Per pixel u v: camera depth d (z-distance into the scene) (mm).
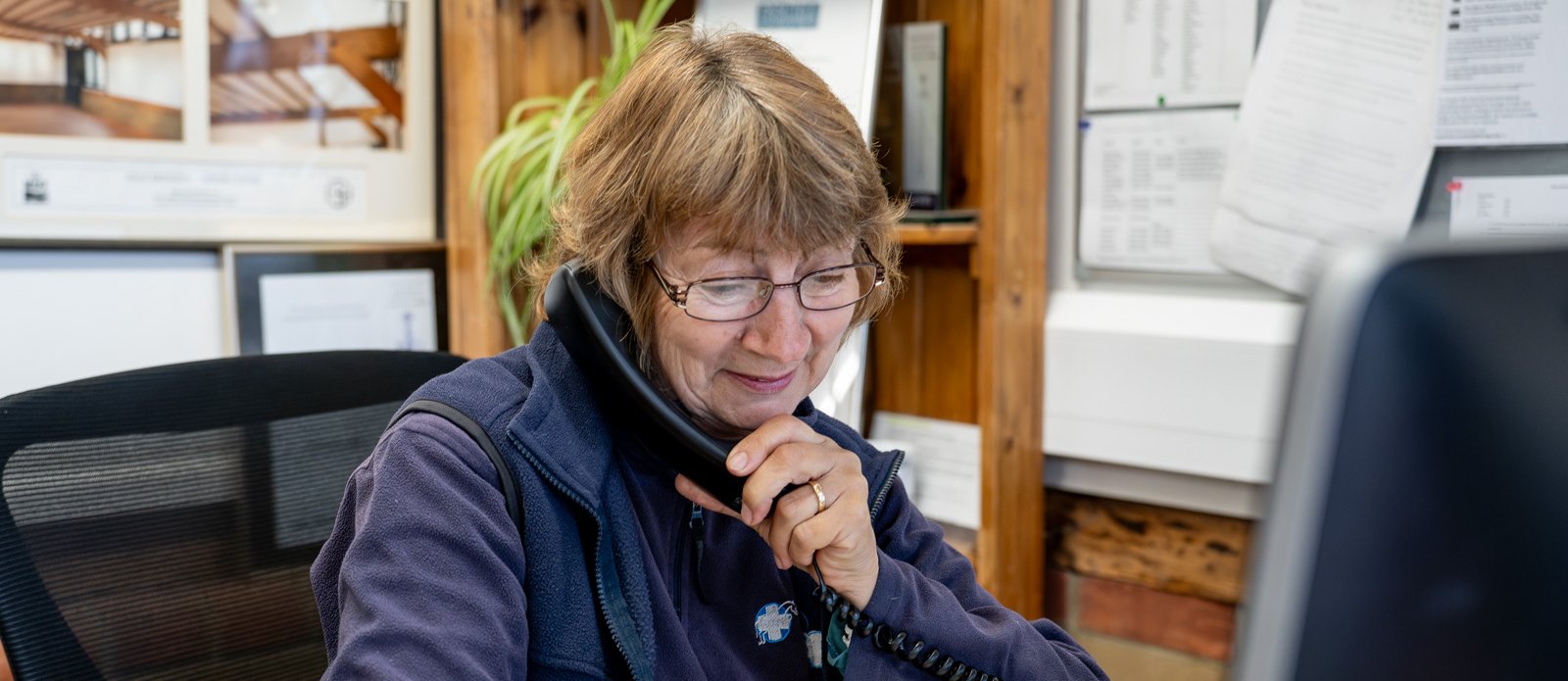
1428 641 410
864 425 2441
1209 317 1993
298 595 1266
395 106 2314
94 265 2051
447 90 2318
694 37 980
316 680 1269
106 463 1166
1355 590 399
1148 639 2139
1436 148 1770
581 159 996
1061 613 2250
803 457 954
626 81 981
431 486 890
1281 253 1912
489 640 836
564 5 2377
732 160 890
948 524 2301
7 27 1926
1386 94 1801
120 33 2023
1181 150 2014
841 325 986
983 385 2080
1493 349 403
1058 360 2145
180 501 1204
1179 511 2082
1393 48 1790
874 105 2131
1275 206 1916
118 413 1187
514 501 923
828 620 1064
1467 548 409
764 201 891
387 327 2312
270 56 2166
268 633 1241
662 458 971
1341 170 1849
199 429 1229
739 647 1038
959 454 2273
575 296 961
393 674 779
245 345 2156
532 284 1117
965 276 2264
